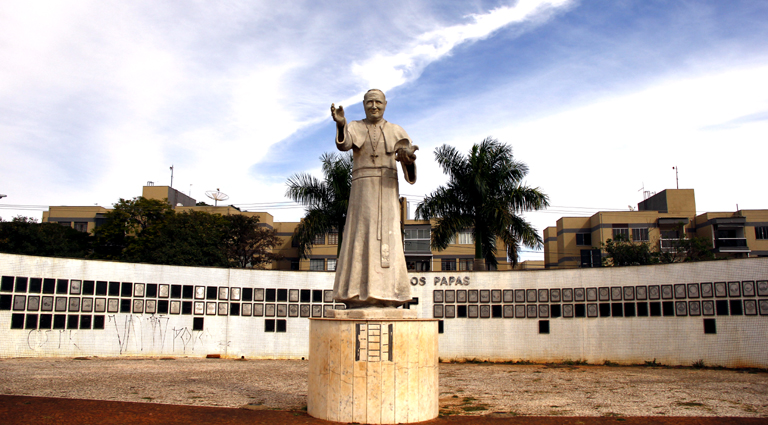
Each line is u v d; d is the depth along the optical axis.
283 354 23.83
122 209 41.94
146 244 39.03
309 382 11.11
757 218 51.97
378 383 10.23
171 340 22.52
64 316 20.50
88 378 15.15
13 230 40.31
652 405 12.62
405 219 53.31
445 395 14.17
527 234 26.27
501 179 26.09
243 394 13.41
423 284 24.56
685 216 53.56
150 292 22.39
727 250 51.09
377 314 10.85
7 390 12.64
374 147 11.86
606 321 22.33
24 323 19.67
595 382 16.67
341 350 10.41
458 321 24.06
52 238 40.41
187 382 15.18
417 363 10.59
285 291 24.33
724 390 14.83
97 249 42.94
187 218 40.84
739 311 19.69
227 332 23.47
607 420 10.97
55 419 9.88
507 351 23.45
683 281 21.00
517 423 10.65
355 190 11.95
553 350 22.94
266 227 55.84
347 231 11.95
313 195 27.69
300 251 28.11
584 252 55.75
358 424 10.16
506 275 24.05
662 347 21.14
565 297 23.11
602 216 53.78
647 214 53.41
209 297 23.42
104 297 21.44
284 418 10.62
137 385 14.23
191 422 10.12
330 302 24.52
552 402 13.05
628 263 45.62
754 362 19.20
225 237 44.34
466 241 54.28
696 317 20.56
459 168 26.50
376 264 11.37
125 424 9.79
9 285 19.48
